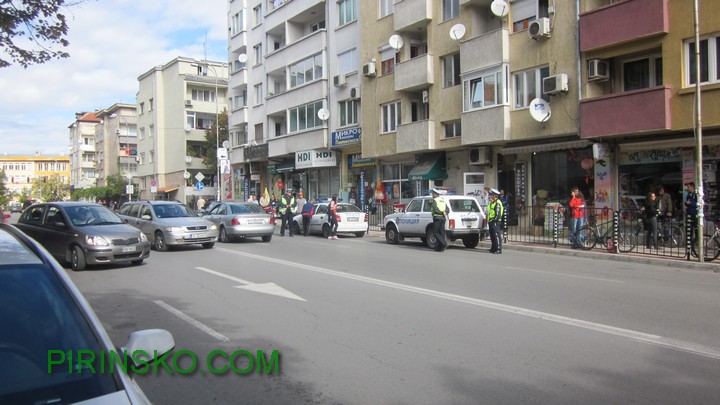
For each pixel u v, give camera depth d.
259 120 38.34
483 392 4.57
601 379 4.84
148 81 56.16
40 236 12.73
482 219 16.56
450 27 22.44
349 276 10.59
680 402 4.32
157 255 14.49
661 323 6.81
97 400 2.34
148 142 56.44
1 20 8.22
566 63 18.12
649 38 15.84
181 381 4.96
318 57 31.39
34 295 2.75
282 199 21.81
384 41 26.12
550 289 9.20
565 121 18.16
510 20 20.25
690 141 15.18
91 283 10.18
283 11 34.88
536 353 5.60
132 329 6.75
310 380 4.93
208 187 50.41
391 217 18.41
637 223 14.79
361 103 27.28
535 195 20.06
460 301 8.16
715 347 5.79
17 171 123.56
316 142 31.09
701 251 12.67
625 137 16.94
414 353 5.64
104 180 75.69
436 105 23.09
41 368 2.46
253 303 8.13
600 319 7.02
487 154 21.25
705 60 14.95
